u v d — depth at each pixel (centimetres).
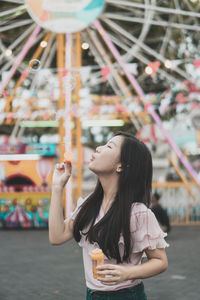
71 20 1061
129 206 221
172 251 860
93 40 1245
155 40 1557
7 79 1220
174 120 1658
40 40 1416
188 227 1295
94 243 222
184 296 539
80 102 1232
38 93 1258
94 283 223
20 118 1302
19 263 744
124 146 229
